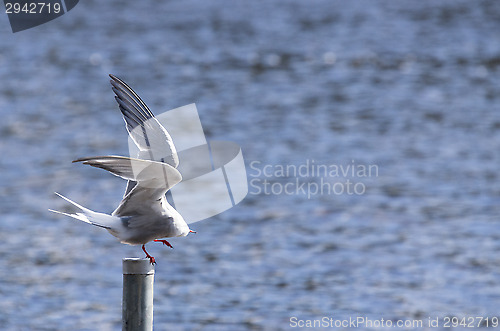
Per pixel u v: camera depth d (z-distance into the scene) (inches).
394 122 1189.1
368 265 663.1
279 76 1494.8
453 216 785.6
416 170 944.9
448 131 1139.3
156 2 2178.9
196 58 1635.1
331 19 2007.9
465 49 1706.4
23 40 1743.4
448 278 633.6
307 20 1996.8
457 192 861.2
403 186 881.5
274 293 604.7
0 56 1628.9
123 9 2085.4
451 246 704.4
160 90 1392.7
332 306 581.9
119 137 1103.0
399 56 1651.1
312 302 589.6
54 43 1740.9
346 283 625.3
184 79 1471.5
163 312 568.4
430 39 1796.3
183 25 1934.1
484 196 846.5
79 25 1895.9
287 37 1817.2
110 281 627.2
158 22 1961.1
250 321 556.7
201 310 573.0
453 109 1269.7
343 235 733.9
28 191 859.4
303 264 665.6
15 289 606.9
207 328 545.0
